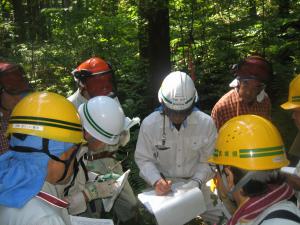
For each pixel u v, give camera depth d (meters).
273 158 1.88
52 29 9.20
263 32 8.84
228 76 8.01
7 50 10.80
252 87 3.92
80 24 8.48
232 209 2.02
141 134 3.63
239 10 9.64
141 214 4.11
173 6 8.15
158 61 7.48
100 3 8.55
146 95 7.74
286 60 8.67
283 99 7.37
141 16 7.78
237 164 1.89
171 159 3.64
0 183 1.87
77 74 3.86
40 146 1.92
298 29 9.38
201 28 8.91
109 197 3.17
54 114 1.97
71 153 2.03
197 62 8.77
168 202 3.16
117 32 8.45
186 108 3.32
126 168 5.39
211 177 3.62
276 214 1.76
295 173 2.67
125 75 8.40
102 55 8.30
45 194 1.91
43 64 9.14
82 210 3.06
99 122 3.02
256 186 1.85
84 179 3.15
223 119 4.16
